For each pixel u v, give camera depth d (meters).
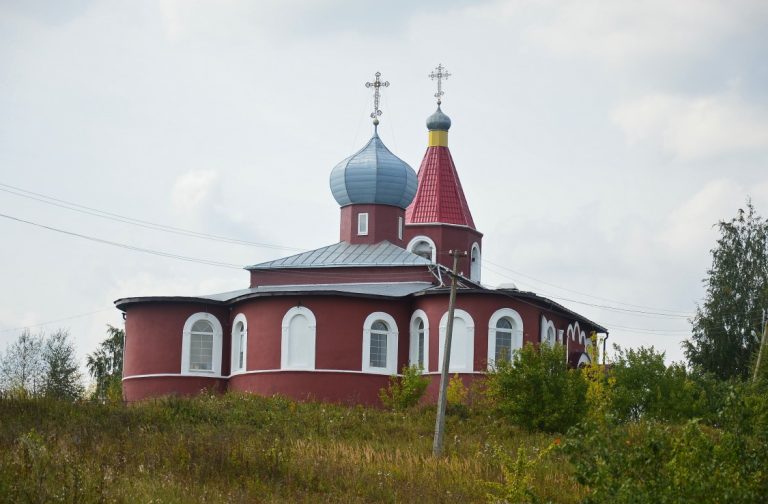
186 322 55.88
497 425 46.88
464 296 53.62
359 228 62.84
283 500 30.45
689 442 23.86
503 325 53.84
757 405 25.02
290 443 39.06
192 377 55.44
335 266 59.72
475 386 50.56
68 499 25.73
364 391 53.50
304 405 49.06
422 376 53.50
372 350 54.28
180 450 33.56
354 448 39.91
